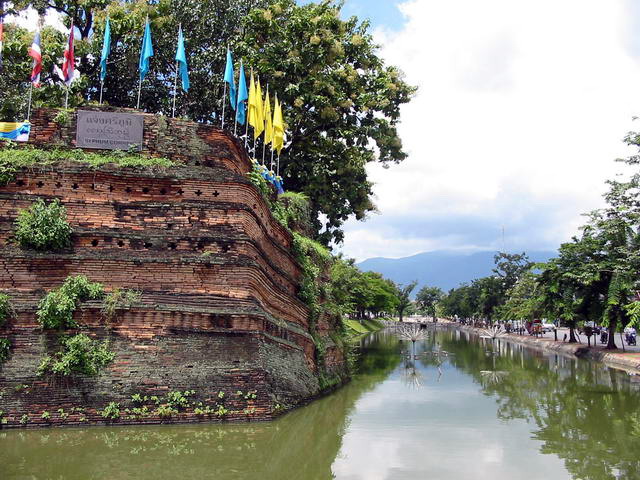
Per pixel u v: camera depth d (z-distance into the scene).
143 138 18.16
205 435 14.96
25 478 11.56
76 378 15.34
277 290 19.75
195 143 18.47
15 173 16.66
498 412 20.48
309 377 21.62
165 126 18.36
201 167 18.23
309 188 36.28
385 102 36.94
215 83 36.00
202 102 36.84
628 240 38.47
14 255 15.84
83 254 16.28
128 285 16.33
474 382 29.27
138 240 16.77
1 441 13.91
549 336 71.94
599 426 18.14
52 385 15.20
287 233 23.14
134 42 34.44
